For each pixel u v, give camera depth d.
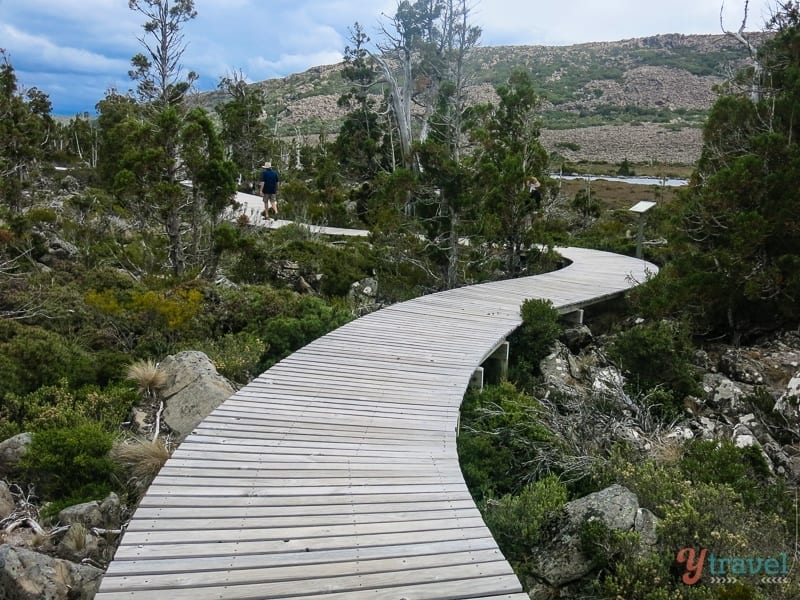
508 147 22.12
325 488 5.86
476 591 4.51
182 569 4.54
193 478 5.90
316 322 12.62
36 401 8.60
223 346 11.88
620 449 8.73
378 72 43.19
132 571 4.49
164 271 16.53
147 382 9.54
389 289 17.78
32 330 10.16
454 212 17.80
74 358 9.86
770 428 10.45
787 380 11.96
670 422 10.62
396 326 12.08
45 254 16.69
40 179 31.95
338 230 26.38
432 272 18.56
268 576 4.52
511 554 6.71
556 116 116.94
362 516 5.41
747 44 18.31
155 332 11.79
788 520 7.34
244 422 7.25
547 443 9.18
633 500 6.78
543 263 20.08
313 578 4.53
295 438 6.91
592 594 5.97
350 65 44.78
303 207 26.44
